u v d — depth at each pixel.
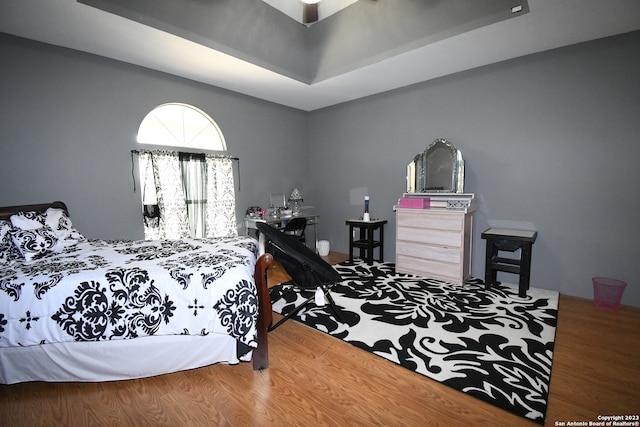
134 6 2.31
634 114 2.63
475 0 2.45
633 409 1.48
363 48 3.27
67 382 1.73
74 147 2.91
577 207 2.95
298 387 1.69
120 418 1.47
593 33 2.65
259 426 1.41
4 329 1.56
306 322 2.47
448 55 3.09
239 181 4.34
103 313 1.62
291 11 3.10
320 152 5.22
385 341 2.15
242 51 3.09
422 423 1.42
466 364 1.86
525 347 2.04
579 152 2.90
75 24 2.42
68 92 2.86
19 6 2.16
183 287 1.71
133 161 3.30
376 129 4.44
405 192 4.20
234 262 1.89
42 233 2.13
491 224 3.48
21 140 2.64
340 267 4.05
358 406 1.53
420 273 3.59
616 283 2.75
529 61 3.10
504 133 3.31
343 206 4.99
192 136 3.89
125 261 1.92
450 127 3.70
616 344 2.07
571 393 1.59
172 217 3.59
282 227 4.63
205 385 1.71
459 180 3.54
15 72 2.60
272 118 4.77
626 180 2.70
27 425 1.43
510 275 3.40
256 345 1.73
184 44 2.78
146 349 1.71
